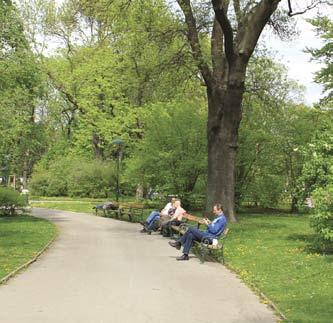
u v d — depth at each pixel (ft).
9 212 97.55
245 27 76.02
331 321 25.30
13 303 28.76
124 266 41.86
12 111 86.79
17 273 38.32
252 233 64.34
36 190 171.63
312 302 29.32
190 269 41.04
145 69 83.97
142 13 78.59
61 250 51.75
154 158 96.58
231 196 77.71
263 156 102.27
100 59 143.74
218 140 78.13
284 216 93.35
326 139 49.96
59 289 32.58
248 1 79.61
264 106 95.91
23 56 86.58
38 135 103.09
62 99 156.76
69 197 162.20
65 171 166.20
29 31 126.93
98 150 165.89
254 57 88.84
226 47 73.26
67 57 152.56
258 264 42.42
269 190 104.22
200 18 81.56
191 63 80.38
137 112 135.95
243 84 75.77
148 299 30.07
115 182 154.51
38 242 56.59
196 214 93.30
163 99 90.27
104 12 77.71
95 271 39.37
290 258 44.65
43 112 133.49
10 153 101.76
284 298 30.42
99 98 148.36
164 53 81.51
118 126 140.15
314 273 37.68
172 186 97.45
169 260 45.57
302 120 105.81
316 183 49.60
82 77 146.61
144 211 100.22
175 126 96.27
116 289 32.73
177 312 27.20
